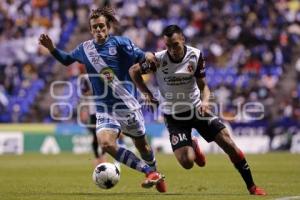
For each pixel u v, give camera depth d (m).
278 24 114.69
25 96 106.69
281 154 84.50
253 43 112.06
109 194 35.59
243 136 92.12
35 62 112.94
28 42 116.50
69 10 122.19
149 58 32.91
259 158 74.62
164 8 119.69
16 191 38.00
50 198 33.38
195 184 42.41
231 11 117.62
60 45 118.44
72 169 59.09
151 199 32.34
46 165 65.00
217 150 90.75
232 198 32.06
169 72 33.31
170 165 63.81
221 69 106.75
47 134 92.94
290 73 107.19
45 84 107.50
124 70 35.06
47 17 121.50
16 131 92.75
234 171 54.81
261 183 42.59
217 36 113.75
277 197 32.25
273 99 100.25
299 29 115.12
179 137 33.50
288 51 109.81
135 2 120.81
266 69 106.88
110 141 34.25
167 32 32.22
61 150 92.56
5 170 58.41
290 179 46.19
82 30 119.44
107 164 34.78
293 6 119.69
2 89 107.56
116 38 34.84
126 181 45.66
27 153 89.94
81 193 36.44
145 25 116.94
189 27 115.88
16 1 123.62
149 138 91.50
